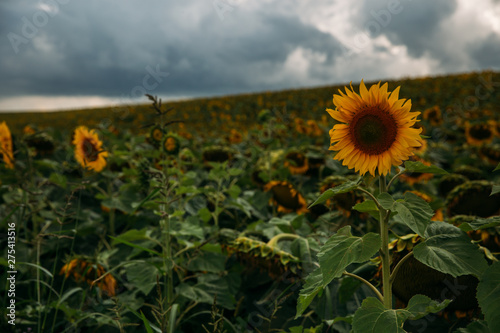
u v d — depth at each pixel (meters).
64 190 3.40
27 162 2.99
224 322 2.10
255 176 3.80
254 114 21.86
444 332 1.64
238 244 2.05
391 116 1.15
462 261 1.10
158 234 2.75
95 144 2.90
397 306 1.62
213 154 4.18
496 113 9.77
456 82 24.16
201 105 29.47
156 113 2.05
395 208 1.08
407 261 1.49
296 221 2.48
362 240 1.14
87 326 2.12
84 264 2.27
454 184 3.06
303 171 3.87
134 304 2.09
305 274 1.92
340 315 1.82
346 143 1.21
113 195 3.18
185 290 2.08
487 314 1.00
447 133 6.15
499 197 2.30
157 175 2.05
